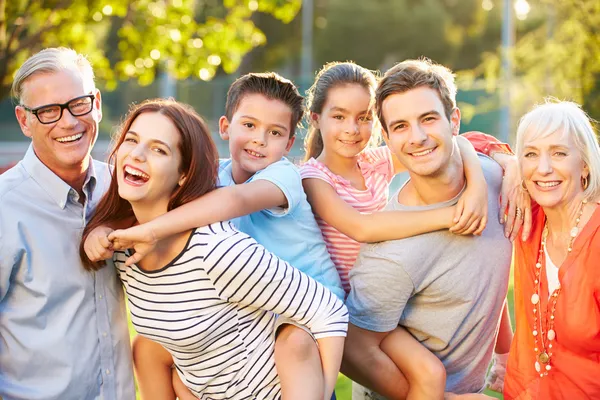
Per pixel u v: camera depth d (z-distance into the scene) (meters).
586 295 3.34
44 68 3.29
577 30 13.06
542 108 3.45
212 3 33.81
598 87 13.11
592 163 3.37
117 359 3.47
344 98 3.98
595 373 3.39
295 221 3.56
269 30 40.81
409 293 3.53
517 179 3.62
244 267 3.08
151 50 13.81
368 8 39.66
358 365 3.65
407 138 3.39
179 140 3.15
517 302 3.63
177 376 3.59
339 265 3.87
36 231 3.31
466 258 3.51
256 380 3.29
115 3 13.49
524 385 3.55
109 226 3.26
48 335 3.32
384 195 4.17
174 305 3.17
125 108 29.16
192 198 3.21
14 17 13.38
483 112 20.08
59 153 3.31
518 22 28.16
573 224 3.41
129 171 3.11
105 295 3.43
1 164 20.80
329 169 4.06
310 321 3.22
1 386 3.33
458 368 3.72
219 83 28.58
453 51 39.19
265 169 3.57
